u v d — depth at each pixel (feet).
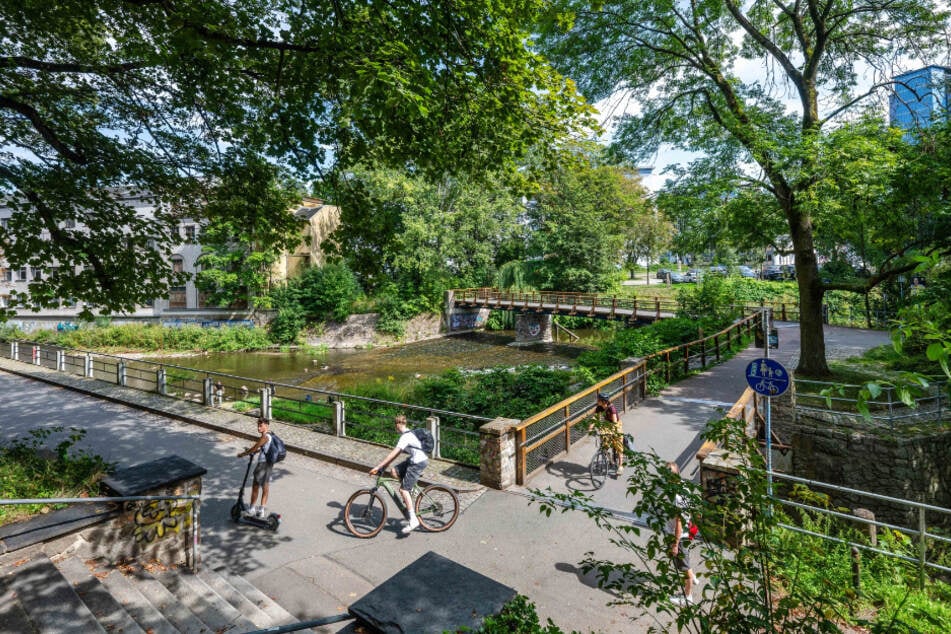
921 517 18.45
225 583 17.49
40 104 25.84
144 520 17.28
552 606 16.42
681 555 14.94
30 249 26.45
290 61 22.04
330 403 36.01
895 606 16.79
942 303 7.55
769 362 20.72
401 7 18.75
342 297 130.72
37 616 12.78
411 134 21.86
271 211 29.09
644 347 53.16
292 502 25.12
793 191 42.37
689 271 177.06
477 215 135.85
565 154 24.75
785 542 14.84
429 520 22.59
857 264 86.43
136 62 22.99
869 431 37.50
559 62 48.49
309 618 15.97
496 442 25.54
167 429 38.75
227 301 123.85
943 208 36.09
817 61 46.39
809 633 7.88
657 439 32.58
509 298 136.67
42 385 56.80
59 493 18.42
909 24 42.42
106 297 29.14
